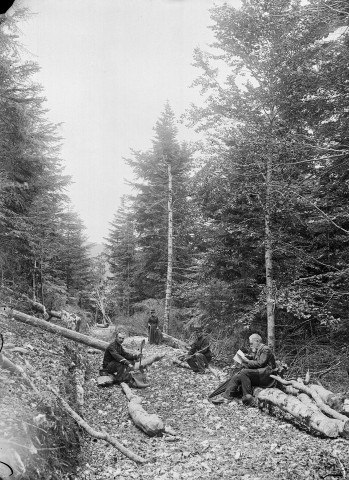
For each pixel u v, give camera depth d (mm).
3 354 6320
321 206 10641
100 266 38812
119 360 9383
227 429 6746
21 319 10805
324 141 10031
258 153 10578
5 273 15242
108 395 8594
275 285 11133
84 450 5551
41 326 11055
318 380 9820
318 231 11141
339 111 9633
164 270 25281
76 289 35281
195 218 13305
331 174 10836
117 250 36344
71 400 6844
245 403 7898
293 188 10398
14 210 15328
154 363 11555
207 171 11336
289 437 6246
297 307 10047
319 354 11102
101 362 11773
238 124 11211
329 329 11195
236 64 11406
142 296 28344
